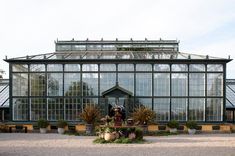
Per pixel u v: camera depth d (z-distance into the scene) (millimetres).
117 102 28281
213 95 28312
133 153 15828
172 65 28609
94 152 16156
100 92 28688
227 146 18406
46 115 28672
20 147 17984
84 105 28672
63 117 28609
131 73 28656
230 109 31094
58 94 28828
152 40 36406
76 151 16500
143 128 25781
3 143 19812
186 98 28391
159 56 30203
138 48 36156
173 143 19766
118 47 36250
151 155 15273
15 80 28953
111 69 28766
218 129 27734
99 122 25969
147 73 28625
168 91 28531
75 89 28781
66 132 26938
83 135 25016
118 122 21688
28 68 28922
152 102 28484
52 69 28969
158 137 23766
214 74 28422
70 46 36469
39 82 28938
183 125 27703
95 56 30516
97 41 36406
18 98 28812
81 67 28797
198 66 28484
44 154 15594
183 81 28578
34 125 28031
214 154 15570
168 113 28406
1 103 31562
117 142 19906
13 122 28438
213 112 28266
